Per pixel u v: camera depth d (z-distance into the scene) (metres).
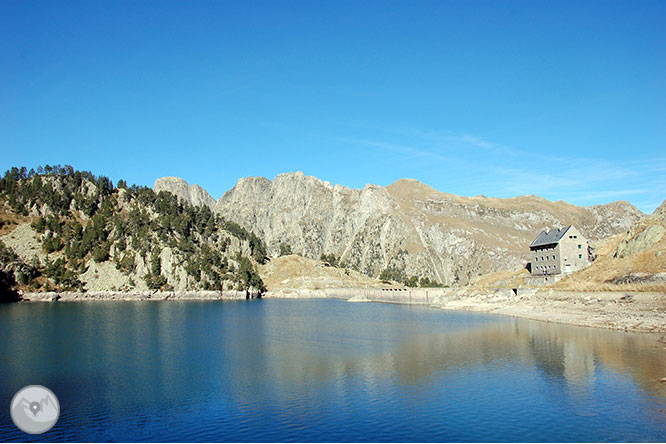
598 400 49.22
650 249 124.69
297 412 47.00
